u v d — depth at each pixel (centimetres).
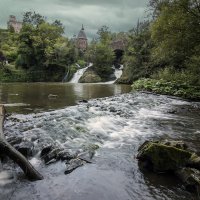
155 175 705
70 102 1914
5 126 1026
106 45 8156
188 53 2998
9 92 2708
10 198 566
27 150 792
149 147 751
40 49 7069
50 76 7144
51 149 807
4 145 676
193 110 1870
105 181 657
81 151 828
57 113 1335
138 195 602
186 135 1120
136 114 1573
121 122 1300
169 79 3275
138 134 1100
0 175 664
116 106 1734
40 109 1562
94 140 976
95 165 745
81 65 8175
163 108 1911
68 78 7062
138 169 734
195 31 2719
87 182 646
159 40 2973
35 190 602
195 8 2733
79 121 1193
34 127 1027
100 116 1368
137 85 3219
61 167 722
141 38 5525
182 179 668
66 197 578
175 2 2717
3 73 6512
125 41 8769
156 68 4906
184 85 2820
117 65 8550
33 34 7175
